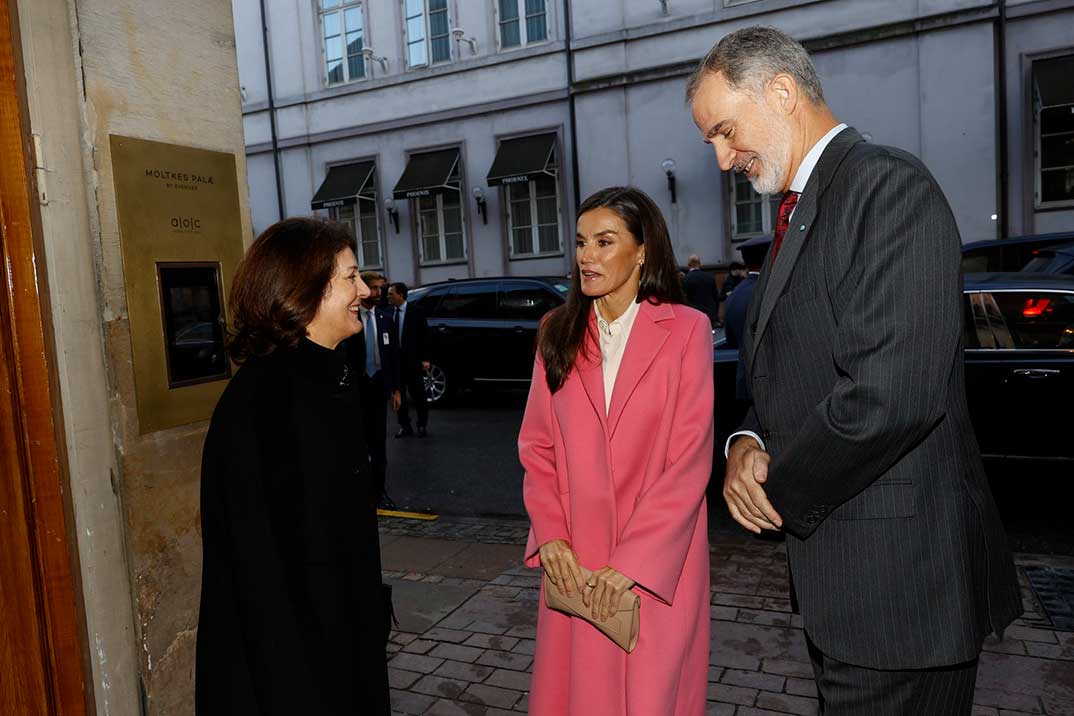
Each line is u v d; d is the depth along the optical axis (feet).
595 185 49.06
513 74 50.70
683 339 6.34
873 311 4.31
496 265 53.11
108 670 6.50
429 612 11.48
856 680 4.83
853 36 41.34
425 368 32.04
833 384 4.68
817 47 42.27
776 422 5.05
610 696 6.07
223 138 7.84
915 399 4.20
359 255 58.34
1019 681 8.83
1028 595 11.14
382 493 18.19
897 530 4.61
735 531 14.88
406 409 26.00
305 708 4.49
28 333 5.80
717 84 5.05
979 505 4.78
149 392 6.89
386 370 25.36
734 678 9.18
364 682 5.11
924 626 4.59
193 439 7.38
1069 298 15.11
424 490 19.51
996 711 8.28
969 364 15.61
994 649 9.57
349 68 56.54
